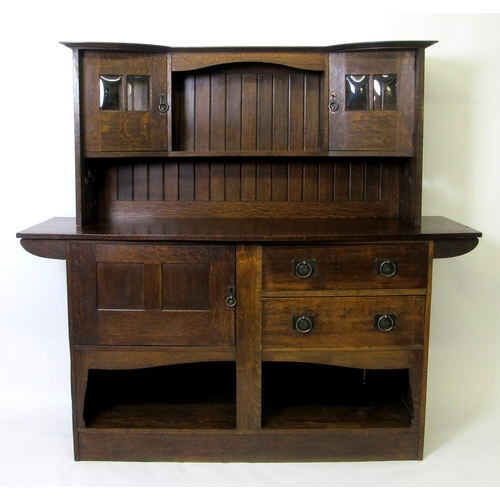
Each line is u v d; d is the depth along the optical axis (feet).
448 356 8.99
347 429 7.27
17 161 8.53
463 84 8.52
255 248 6.91
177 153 7.52
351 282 7.00
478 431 8.15
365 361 7.14
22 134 8.48
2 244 8.69
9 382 8.93
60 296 8.81
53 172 8.57
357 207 8.32
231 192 8.30
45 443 7.75
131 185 8.27
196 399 8.13
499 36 8.44
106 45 7.23
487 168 8.66
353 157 8.25
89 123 7.41
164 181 8.27
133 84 7.46
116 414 7.64
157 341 7.09
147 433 7.26
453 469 7.16
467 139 8.61
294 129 8.16
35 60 8.35
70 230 7.12
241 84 8.09
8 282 8.77
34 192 8.59
